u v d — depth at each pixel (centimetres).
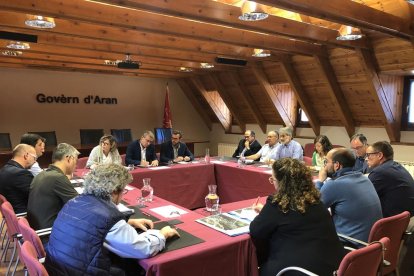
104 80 753
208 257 165
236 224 199
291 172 176
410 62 424
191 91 835
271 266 173
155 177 396
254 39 431
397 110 507
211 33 397
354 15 306
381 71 461
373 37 434
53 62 598
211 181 449
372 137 550
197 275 162
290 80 559
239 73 654
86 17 314
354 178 214
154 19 354
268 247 183
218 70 670
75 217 152
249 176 401
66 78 710
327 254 166
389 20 334
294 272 164
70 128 721
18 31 384
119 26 339
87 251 144
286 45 456
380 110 492
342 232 211
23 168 271
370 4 350
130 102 789
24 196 264
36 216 218
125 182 167
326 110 589
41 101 686
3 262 296
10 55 516
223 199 444
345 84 514
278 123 704
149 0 280
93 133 695
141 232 184
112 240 148
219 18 322
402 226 202
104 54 547
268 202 179
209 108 837
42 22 320
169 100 838
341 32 369
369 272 158
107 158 396
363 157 327
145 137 448
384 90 481
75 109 724
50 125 699
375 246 154
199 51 475
